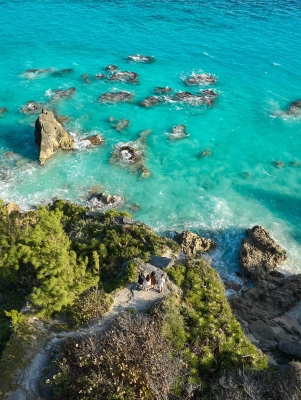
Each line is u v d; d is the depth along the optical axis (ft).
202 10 284.20
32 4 297.12
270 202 138.92
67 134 160.04
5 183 143.02
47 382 60.49
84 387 59.82
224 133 169.58
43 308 75.82
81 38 246.47
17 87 198.08
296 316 99.81
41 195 138.62
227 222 130.93
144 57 224.33
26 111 180.34
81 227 113.39
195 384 62.59
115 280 86.53
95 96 191.42
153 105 184.85
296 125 175.01
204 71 211.61
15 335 71.77
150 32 252.83
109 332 68.18
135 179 145.89
